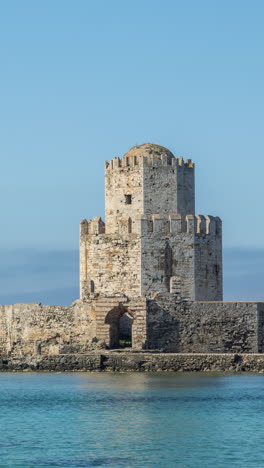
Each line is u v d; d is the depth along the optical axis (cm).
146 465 17688
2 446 19012
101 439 19588
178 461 17962
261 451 18662
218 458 18175
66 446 19012
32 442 19338
